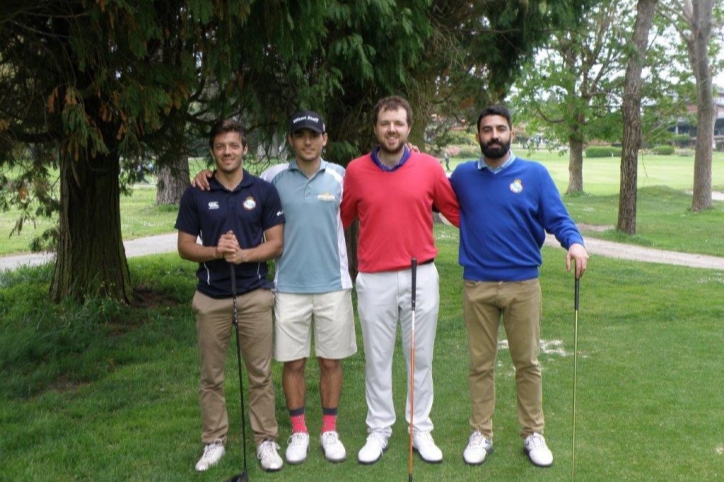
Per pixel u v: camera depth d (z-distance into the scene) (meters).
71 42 4.84
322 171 4.24
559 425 4.88
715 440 4.61
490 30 8.91
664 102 25.88
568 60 25.25
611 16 19.98
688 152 66.75
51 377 5.79
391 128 4.04
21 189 7.59
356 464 4.27
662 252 15.78
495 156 4.11
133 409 5.14
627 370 6.16
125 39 4.77
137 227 17.34
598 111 26.00
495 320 4.32
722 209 24.78
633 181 18.08
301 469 4.20
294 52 5.60
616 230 18.34
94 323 7.40
